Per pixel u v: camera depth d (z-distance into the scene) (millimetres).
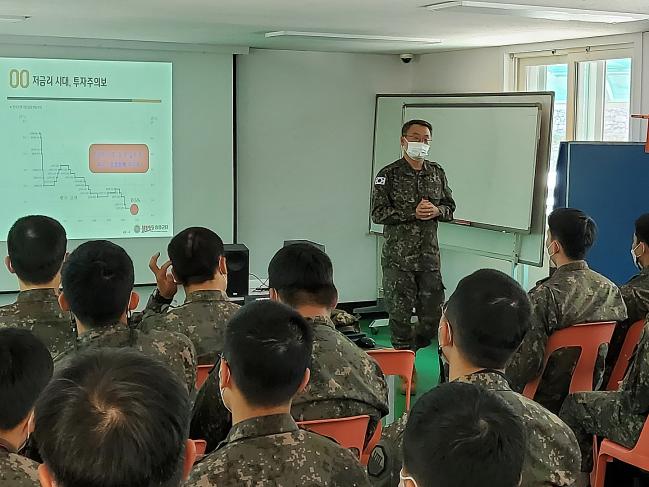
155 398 918
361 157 8047
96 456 868
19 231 2898
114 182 7020
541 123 5945
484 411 1200
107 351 997
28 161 6750
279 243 7852
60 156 6836
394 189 5547
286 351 1613
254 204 7719
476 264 7355
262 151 7676
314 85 7770
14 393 1533
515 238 6285
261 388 1610
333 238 8055
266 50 7547
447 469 1140
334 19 5188
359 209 8109
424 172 5555
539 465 1768
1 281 6762
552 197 6062
